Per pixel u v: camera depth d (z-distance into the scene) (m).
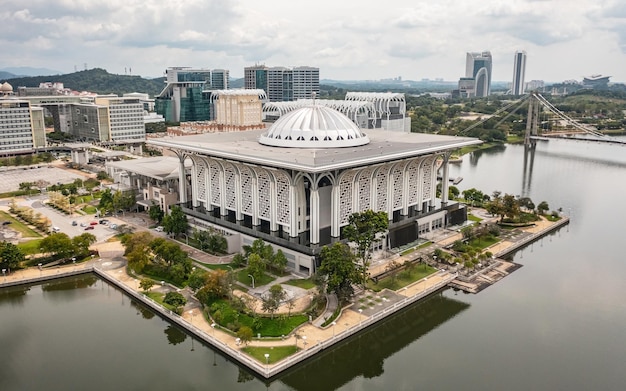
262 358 89.19
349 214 135.62
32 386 85.56
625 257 146.88
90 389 84.81
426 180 162.00
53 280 129.00
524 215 177.75
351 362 95.88
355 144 150.62
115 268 133.75
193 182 162.25
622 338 100.06
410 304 113.75
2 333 104.44
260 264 117.25
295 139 148.38
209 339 96.56
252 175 136.88
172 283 122.31
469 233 151.25
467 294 120.94
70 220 177.62
